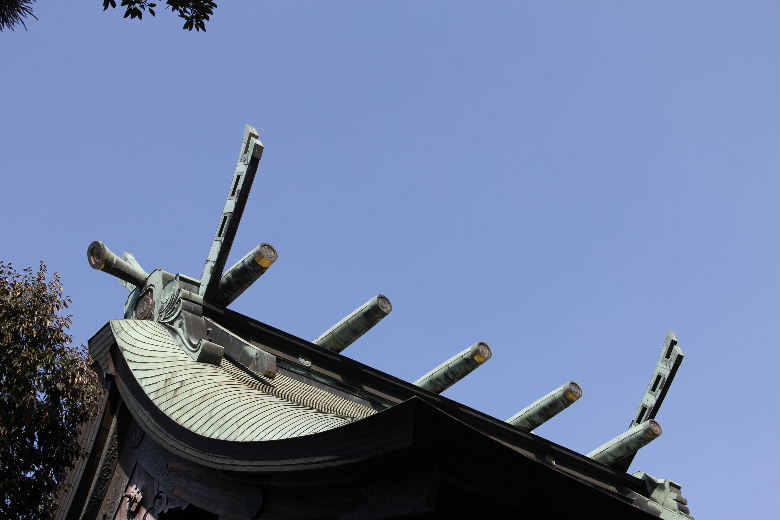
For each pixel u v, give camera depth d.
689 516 30.28
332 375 26.77
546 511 15.69
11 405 19.52
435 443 13.95
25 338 20.33
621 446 31.44
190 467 20.11
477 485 14.80
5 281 20.62
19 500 19.97
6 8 10.84
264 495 17.66
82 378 20.52
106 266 26.38
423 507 14.32
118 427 22.39
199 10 14.15
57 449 20.47
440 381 29.48
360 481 15.42
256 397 20.41
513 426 29.39
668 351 32.97
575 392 30.23
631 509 16.11
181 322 23.80
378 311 27.47
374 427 14.39
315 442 15.56
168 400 20.45
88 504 22.14
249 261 25.02
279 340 26.11
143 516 20.95
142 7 13.87
